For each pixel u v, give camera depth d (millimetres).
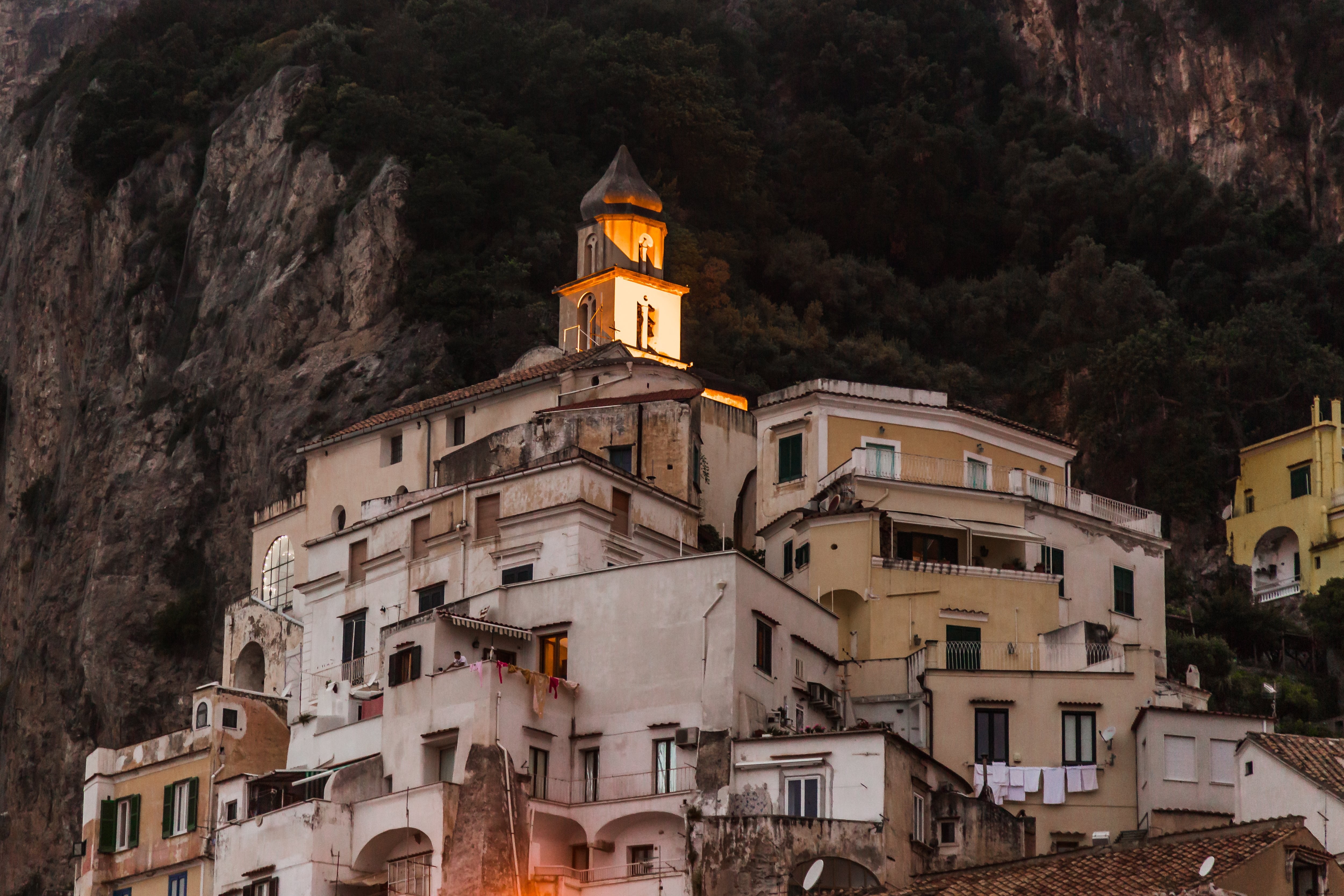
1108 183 175125
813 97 193000
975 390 150500
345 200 147250
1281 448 130375
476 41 168750
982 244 177250
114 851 75812
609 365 94500
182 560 130750
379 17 179500
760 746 62062
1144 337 139375
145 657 125062
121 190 171875
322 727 70000
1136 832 63906
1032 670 74000
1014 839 62469
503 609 69500
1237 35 179375
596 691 66438
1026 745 70562
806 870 57062
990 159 183125
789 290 166000
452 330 134250
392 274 141750
